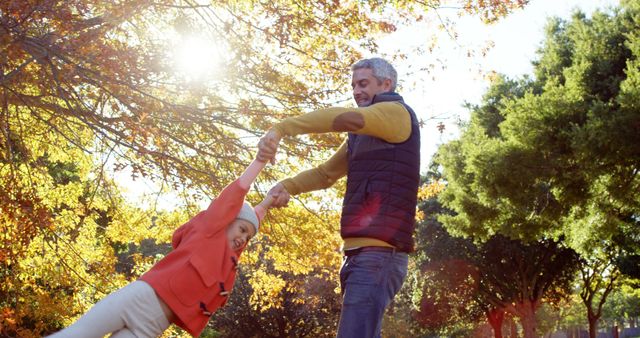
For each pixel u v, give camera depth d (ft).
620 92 57.52
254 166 12.30
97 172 35.86
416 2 30.83
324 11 28.45
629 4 66.44
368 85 12.98
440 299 127.85
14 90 26.22
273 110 28.76
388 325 123.85
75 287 35.35
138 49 24.75
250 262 36.14
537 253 115.85
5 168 33.53
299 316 119.03
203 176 29.30
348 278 12.07
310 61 29.96
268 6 27.76
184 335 37.09
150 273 11.68
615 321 282.56
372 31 30.63
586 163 60.08
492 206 75.20
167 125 27.68
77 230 35.73
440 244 116.98
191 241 12.14
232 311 121.29
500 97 93.91
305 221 33.24
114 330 11.22
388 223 11.87
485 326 175.22
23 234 27.30
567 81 67.67
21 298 34.60
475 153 70.74
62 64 24.57
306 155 28.89
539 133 65.05
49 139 35.24
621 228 78.38
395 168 12.11
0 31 22.95
